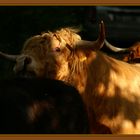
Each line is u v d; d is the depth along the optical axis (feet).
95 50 28.45
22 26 57.06
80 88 28.58
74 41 28.73
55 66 28.02
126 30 63.10
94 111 28.40
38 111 23.44
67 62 28.45
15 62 28.96
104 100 28.37
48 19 56.54
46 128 23.49
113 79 28.76
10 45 56.44
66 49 28.43
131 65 30.45
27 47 28.25
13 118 22.90
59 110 24.02
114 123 28.19
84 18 58.13
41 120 23.44
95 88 28.48
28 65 27.50
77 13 58.13
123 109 28.32
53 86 24.48
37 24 56.80
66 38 28.63
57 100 24.13
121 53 31.94
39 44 28.12
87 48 28.37
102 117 28.25
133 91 28.89
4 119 22.86
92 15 59.21
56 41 28.30
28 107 23.22
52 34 28.60
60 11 57.16
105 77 28.63
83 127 24.90
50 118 23.65
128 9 63.26
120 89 28.68
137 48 32.01
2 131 22.82
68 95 24.50
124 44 63.67
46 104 23.72
